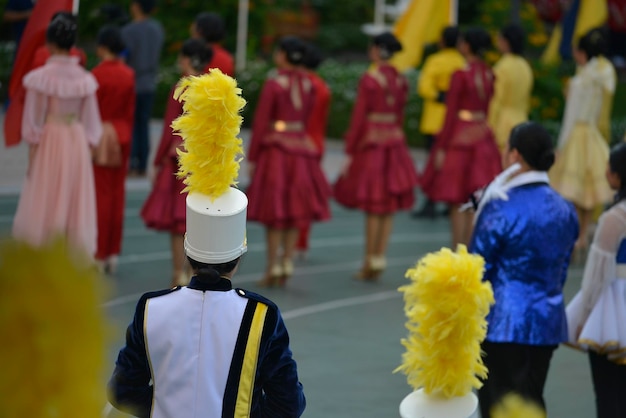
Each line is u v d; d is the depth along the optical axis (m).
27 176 17.75
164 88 43.47
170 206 18.77
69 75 17.53
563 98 39.88
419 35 31.36
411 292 7.70
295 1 67.94
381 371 15.39
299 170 20.39
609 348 11.09
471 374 7.61
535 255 10.44
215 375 6.55
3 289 2.02
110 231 20.61
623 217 11.12
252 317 6.65
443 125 22.84
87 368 2.07
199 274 6.67
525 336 10.33
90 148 18.06
